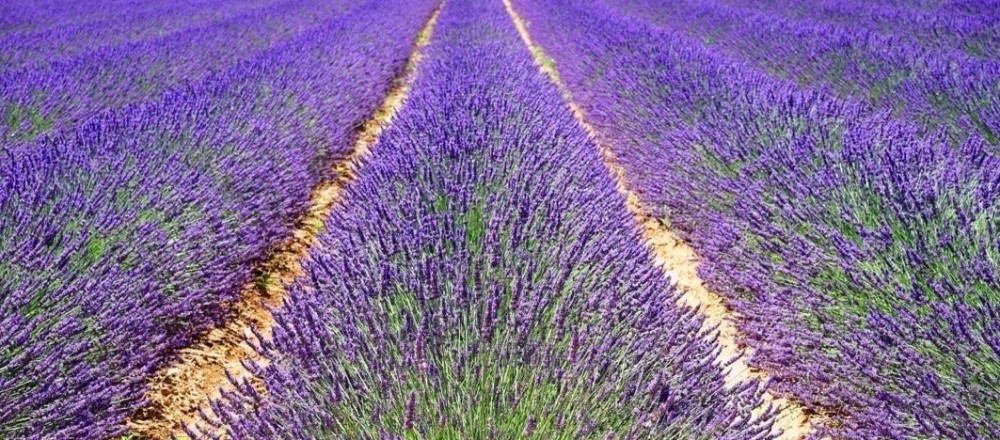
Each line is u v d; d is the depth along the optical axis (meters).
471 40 9.52
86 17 12.79
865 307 2.58
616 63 6.98
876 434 2.18
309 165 4.95
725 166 3.91
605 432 1.86
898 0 11.12
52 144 3.77
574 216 3.01
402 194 3.24
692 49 7.15
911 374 2.24
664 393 1.94
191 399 2.64
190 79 7.11
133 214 3.05
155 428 2.46
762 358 2.72
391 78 8.95
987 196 2.88
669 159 4.40
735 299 3.18
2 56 7.84
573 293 2.36
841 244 2.76
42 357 2.23
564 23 11.32
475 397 1.91
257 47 9.63
